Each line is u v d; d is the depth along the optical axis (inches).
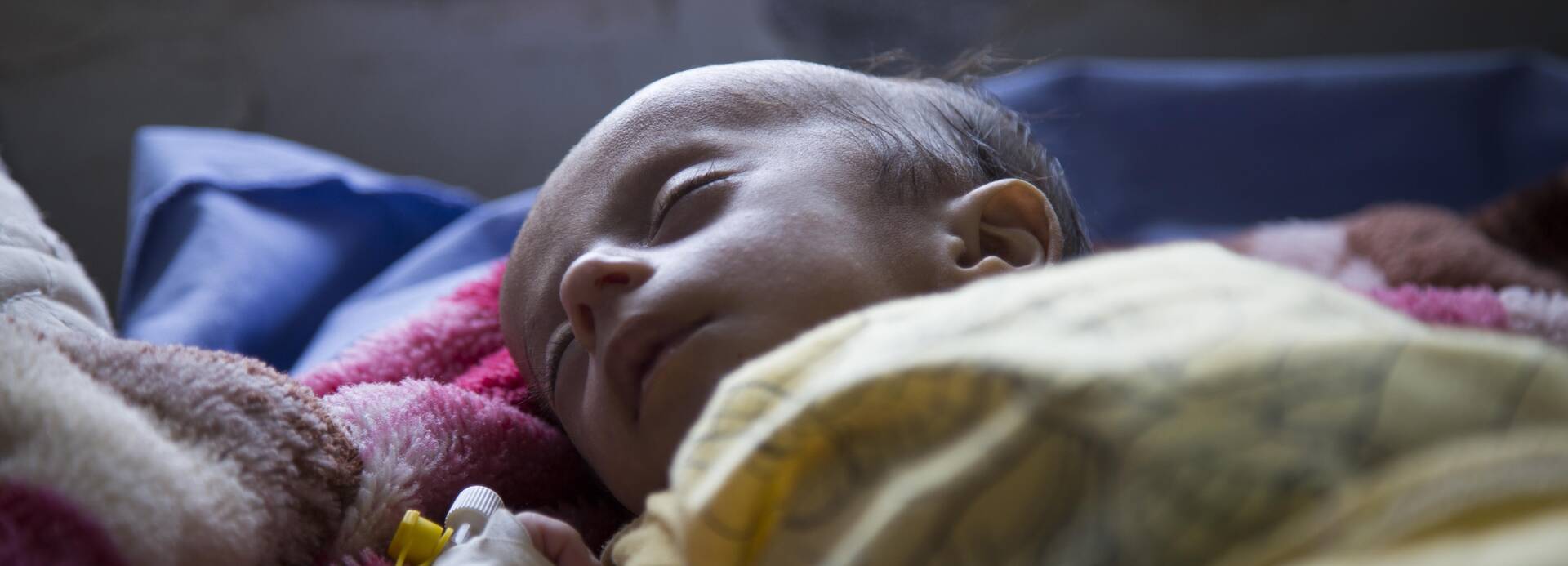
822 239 22.4
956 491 15.1
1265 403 14.1
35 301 25.3
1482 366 14.1
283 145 52.4
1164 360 14.7
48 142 71.4
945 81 36.6
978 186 25.9
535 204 26.4
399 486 22.4
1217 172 62.6
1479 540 12.3
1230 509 13.6
